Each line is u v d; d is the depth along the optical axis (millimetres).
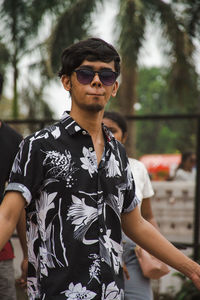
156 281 8406
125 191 3439
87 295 3061
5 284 4957
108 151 3316
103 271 3107
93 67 3215
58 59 15875
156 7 14766
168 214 9367
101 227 3139
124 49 13500
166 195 9422
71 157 3137
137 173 5320
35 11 18016
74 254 3057
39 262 3131
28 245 3225
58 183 3100
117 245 3234
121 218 3605
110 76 3230
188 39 14859
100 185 3180
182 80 15516
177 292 8883
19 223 5078
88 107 3215
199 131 9016
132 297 5105
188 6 15422
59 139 3166
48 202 3096
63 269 3051
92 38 3320
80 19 15531
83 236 3086
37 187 3107
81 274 3070
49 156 3115
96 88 3205
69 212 3086
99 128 3348
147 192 5391
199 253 8930
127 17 13586
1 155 4785
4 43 20844
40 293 3129
